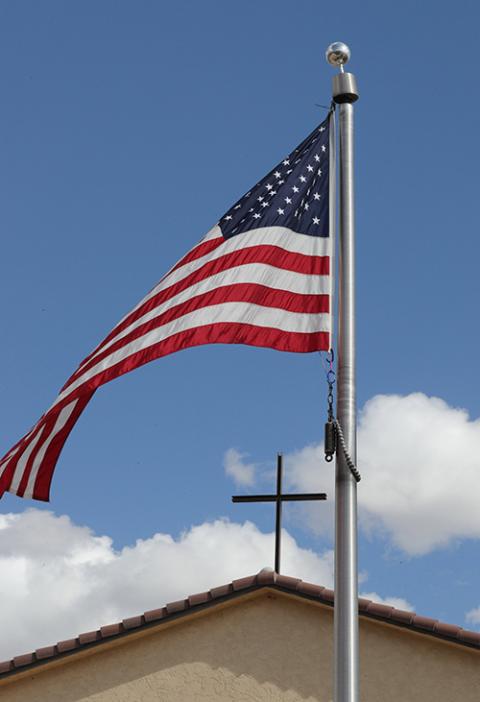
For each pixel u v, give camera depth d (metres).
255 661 14.76
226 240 11.15
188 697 14.70
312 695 14.43
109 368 10.81
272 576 14.88
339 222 10.62
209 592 14.99
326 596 14.66
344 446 9.61
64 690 15.05
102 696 14.92
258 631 14.94
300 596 14.79
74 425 12.46
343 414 9.79
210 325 10.54
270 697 14.50
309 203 11.12
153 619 14.95
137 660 15.08
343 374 9.96
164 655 15.04
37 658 15.01
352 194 10.73
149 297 11.22
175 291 11.02
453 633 14.09
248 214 11.26
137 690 14.88
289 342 10.34
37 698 15.05
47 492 12.42
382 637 14.53
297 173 11.37
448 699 14.04
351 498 9.44
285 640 14.82
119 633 14.96
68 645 15.02
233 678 14.70
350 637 8.95
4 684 15.21
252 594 14.98
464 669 14.18
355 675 8.86
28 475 12.39
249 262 10.86
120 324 11.26
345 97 11.09
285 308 10.53
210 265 11.02
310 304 10.52
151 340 10.73
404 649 14.41
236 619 15.08
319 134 11.51
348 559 9.20
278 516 15.52
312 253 10.81
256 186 11.48
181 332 10.60
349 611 9.03
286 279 10.69
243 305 10.60
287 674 14.61
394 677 14.27
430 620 14.27
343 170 10.81
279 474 15.76
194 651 14.98
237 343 10.42
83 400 12.41
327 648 14.69
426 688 14.14
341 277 10.37
